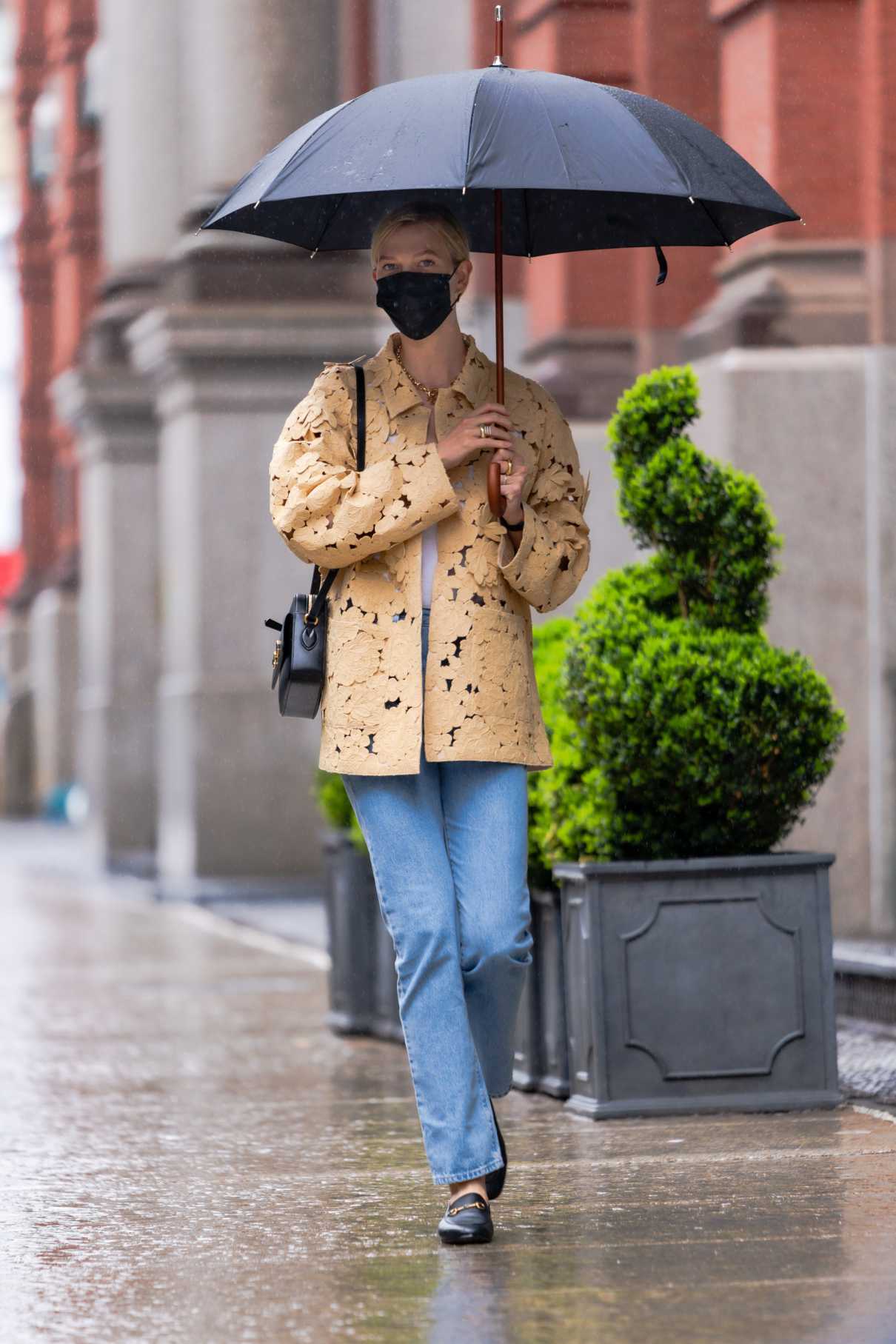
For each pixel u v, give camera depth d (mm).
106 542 50281
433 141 10875
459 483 11414
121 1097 17125
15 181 92625
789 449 23938
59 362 70938
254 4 39719
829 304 24188
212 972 27922
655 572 15930
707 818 15281
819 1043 15250
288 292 40281
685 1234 11133
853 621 23859
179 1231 11711
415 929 11086
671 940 15125
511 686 11273
